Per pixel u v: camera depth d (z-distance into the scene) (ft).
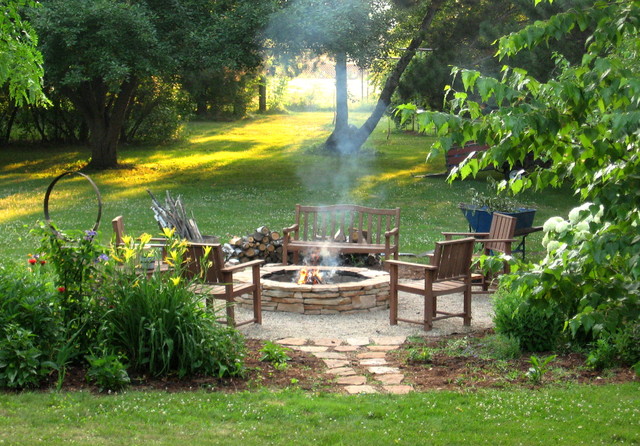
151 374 19.90
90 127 85.40
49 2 65.36
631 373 20.62
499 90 10.97
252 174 82.17
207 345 20.22
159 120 117.70
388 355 23.09
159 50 66.59
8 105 110.01
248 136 132.87
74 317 20.29
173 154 104.88
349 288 29.25
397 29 78.89
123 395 18.07
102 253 21.11
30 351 18.40
